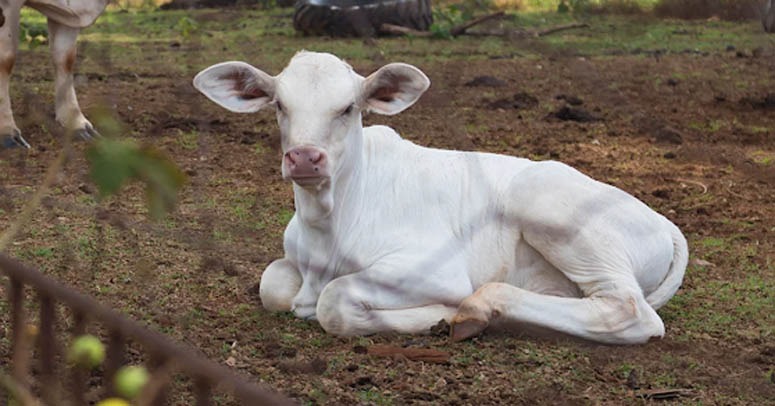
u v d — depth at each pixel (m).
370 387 4.82
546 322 5.38
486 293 5.41
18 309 2.32
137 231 7.10
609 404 4.71
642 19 6.18
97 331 5.23
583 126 11.49
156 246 6.87
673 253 5.97
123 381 1.93
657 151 10.52
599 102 12.33
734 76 14.63
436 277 5.52
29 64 14.32
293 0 23.30
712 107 12.59
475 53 16.19
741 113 12.33
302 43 17.27
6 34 9.41
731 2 8.02
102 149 1.83
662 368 5.17
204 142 10.07
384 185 5.65
